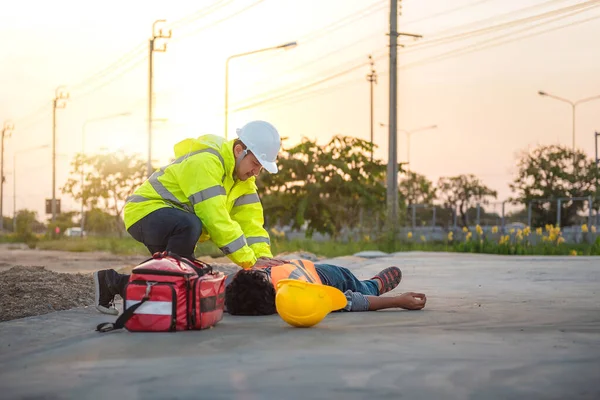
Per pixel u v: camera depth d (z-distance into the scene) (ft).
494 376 11.94
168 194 20.51
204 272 17.08
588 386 11.35
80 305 22.65
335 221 133.39
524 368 12.49
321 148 131.23
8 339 16.15
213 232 19.85
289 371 12.28
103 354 13.91
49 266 59.93
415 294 20.72
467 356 13.46
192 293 16.38
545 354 13.65
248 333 16.16
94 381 11.81
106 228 184.24
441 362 12.92
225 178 20.58
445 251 79.00
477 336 15.66
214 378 11.84
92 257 79.56
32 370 12.69
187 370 12.42
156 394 10.98
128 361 13.23
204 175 19.83
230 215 21.52
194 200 19.81
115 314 19.60
